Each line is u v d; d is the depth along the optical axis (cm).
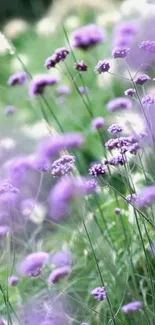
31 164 196
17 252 208
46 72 359
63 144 190
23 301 195
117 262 199
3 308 197
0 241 201
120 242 207
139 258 202
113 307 193
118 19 290
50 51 398
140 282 195
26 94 326
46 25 346
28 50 415
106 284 198
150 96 182
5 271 207
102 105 298
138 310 185
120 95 275
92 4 257
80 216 189
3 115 282
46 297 197
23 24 370
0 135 258
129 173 185
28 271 177
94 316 193
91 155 269
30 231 219
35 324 186
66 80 330
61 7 252
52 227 225
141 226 201
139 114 205
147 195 174
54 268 202
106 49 297
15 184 197
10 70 369
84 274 206
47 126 228
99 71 186
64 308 195
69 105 307
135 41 198
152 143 193
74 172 193
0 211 189
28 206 211
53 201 181
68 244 213
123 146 181
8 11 562
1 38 224
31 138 249
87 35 204
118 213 196
